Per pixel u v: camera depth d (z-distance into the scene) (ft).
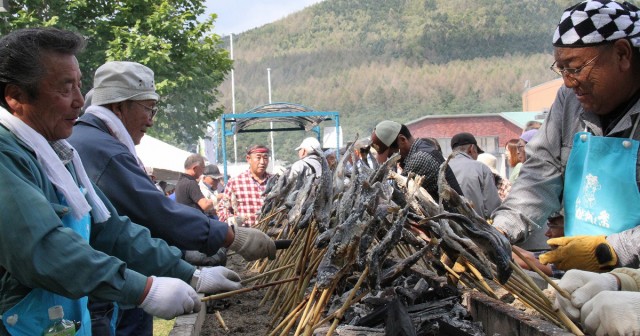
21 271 6.97
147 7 63.67
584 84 8.91
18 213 6.88
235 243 11.03
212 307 14.74
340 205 9.44
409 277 11.71
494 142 125.90
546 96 129.80
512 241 10.24
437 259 10.24
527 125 27.55
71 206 7.72
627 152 9.02
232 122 47.70
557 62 9.16
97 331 10.10
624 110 9.10
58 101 7.55
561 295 8.49
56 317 7.46
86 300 8.43
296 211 13.25
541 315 9.82
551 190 10.35
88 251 7.23
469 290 11.36
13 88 7.42
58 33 7.63
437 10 597.11
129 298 7.50
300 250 12.38
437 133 134.10
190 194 24.39
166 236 10.78
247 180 27.96
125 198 10.59
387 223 9.33
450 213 9.01
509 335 9.57
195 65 64.80
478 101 376.07
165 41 62.18
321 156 10.16
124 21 63.05
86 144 10.66
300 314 10.16
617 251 8.86
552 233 11.89
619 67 8.74
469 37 473.26
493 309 10.02
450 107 385.29
